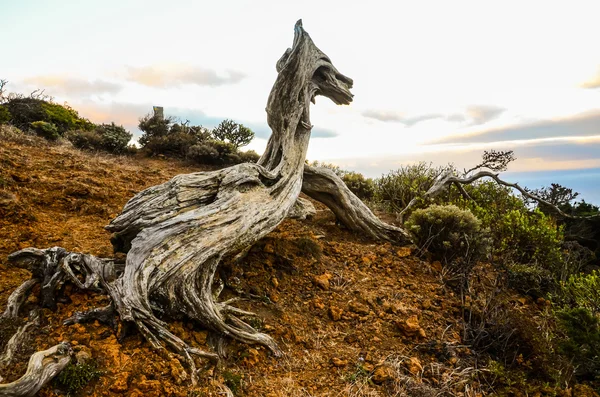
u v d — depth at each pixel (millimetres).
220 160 16766
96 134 17062
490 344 5059
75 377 3395
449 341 5219
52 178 9539
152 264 4562
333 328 5309
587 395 4422
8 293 4645
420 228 8195
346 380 4242
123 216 5660
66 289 4609
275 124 7848
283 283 6211
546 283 7441
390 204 13023
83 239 6656
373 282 6750
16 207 7090
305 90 8102
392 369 4453
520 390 4402
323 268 6973
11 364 3506
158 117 20016
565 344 4906
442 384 4355
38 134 15719
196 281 4879
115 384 3432
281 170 7406
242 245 5648
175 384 3646
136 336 4133
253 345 4617
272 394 3885
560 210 11305
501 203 11672
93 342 3918
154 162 15891
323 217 10422
